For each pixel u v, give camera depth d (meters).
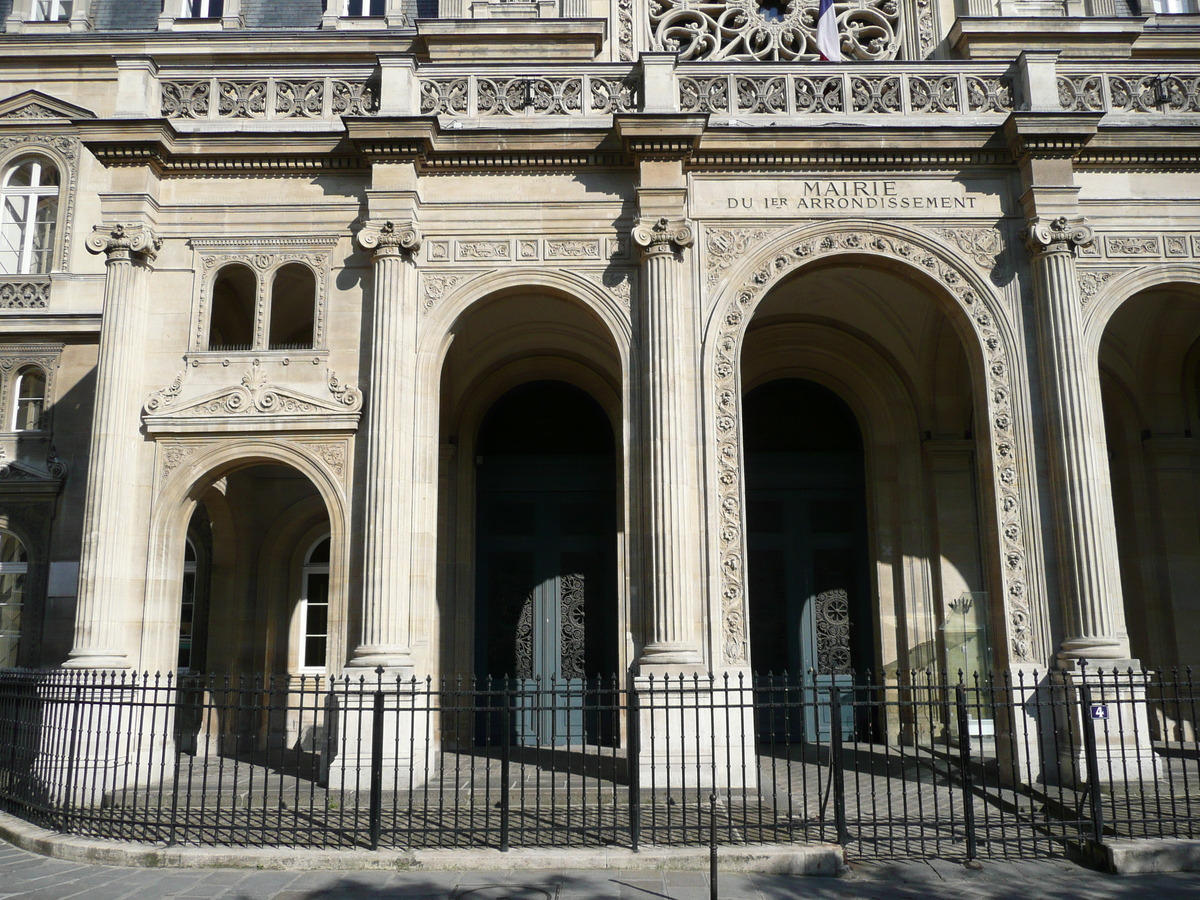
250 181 15.59
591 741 18.75
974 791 13.07
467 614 18.98
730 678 13.69
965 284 15.22
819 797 10.29
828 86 15.76
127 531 14.47
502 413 20.50
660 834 10.49
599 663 19.34
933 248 15.28
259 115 15.73
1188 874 9.62
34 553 19.95
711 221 15.29
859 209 15.39
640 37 20.11
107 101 22.11
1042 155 15.07
